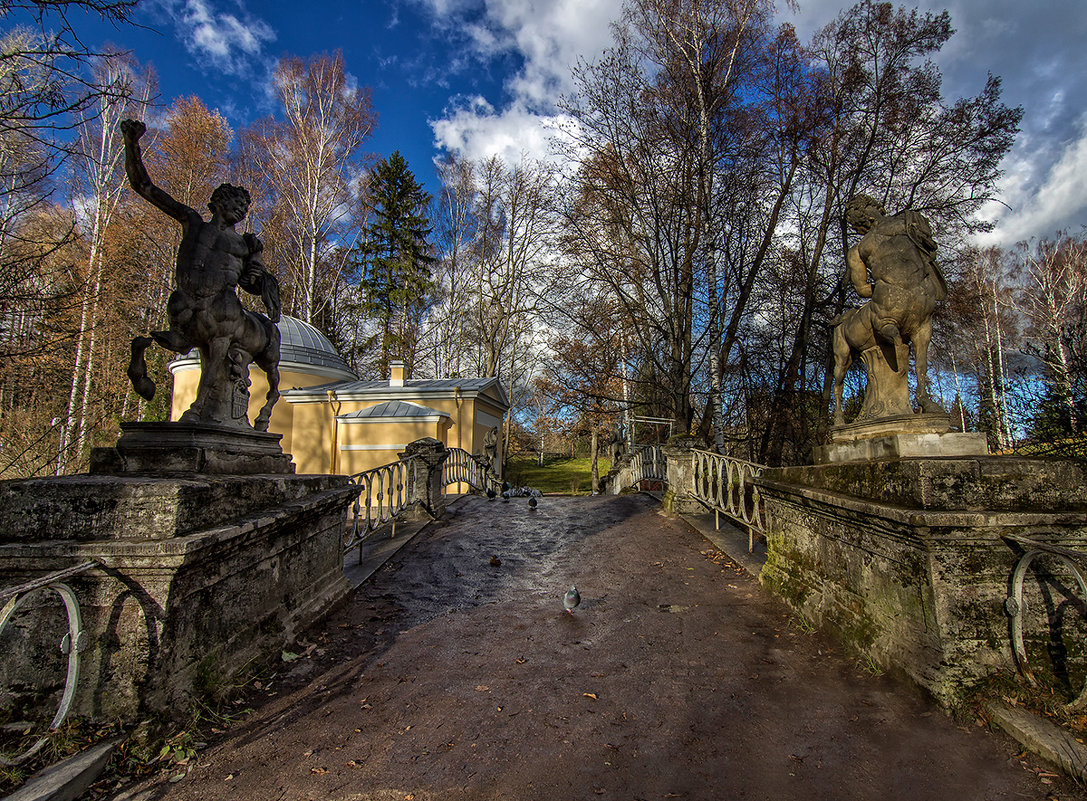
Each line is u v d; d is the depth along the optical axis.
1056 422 7.12
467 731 2.81
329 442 17.97
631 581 5.70
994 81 11.63
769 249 13.61
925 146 12.35
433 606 5.02
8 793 2.00
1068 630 2.81
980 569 2.83
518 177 30.41
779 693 3.14
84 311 11.27
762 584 5.21
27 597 2.46
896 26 12.20
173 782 2.34
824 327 13.33
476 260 32.78
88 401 14.45
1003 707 2.62
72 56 4.75
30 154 6.03
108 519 2.55
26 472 12.11
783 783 2.32
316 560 4.52
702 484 8.55
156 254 22.28
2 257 6.82
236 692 3.08
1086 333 7.31
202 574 2.81
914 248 4.05
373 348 33.91
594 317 14.05
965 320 13.27
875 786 2.27
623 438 20.53
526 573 6.12
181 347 3.74
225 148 24.89
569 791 2.29
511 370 36.00
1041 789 2.19
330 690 3.30
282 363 18.67
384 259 33.34
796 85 12.38
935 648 2.83
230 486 3.14
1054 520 2.79
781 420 13.05
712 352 13.05
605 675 3.47
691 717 2.90
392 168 34.78
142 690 2.47
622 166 12.08
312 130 27.06
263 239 27.05
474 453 18.11
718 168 12.46
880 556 3.34
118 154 20.17
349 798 2.26
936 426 3.74
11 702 2.39
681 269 12.30
